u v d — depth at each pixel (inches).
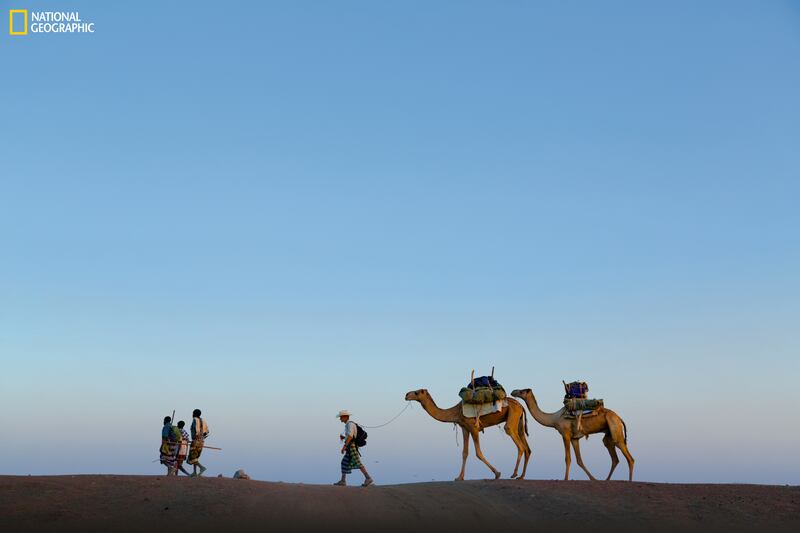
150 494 693.3
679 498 725.3
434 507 685.3
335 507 676.7
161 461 886.4
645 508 682.8
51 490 697.6
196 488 722.8
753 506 694.5
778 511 676.7
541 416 933.2
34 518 606.5
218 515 625.6
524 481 837.2
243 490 724.7
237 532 579.2
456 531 601.3
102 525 591.2
